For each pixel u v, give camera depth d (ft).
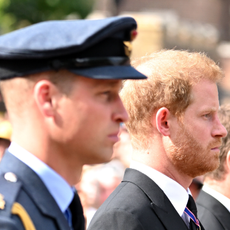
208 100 22.08
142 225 19.95
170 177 22.16
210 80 22.52
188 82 21.75
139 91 22.49
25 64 13.43
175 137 21.79
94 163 14.42
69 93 13.60
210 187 27.07
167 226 20.56
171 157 21.94
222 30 228.63
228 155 26.43
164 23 130.82
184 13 222.69
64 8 126.11
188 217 22.30
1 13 123.13
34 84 13.52
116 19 14.25
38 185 13.50
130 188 21.67
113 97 14.55
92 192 50.26
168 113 21.86
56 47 13.09
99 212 21.44
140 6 218.79
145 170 22.24
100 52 13.94
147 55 24.27
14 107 13.92
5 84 13.85
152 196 21.12
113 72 13.92
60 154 14.03
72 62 13.52
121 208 20.42
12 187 13.12
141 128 22.49
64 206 13.98
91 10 133.69
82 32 13.65
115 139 14.51
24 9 123.95
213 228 25.52
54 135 13.73
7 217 12.21
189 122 21.72
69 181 14.48
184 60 22.45
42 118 13.66
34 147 13.83
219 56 173.58
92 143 13.96
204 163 22.00
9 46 13.32
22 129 13.93
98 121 13.96
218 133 22.12
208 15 226.58
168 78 21.85
